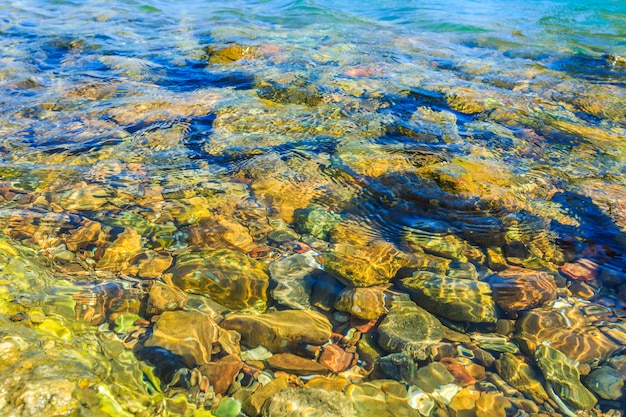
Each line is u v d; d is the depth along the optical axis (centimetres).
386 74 239
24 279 96
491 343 96
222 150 159
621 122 191
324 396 83
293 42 296
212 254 113
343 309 101
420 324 99
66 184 135
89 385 75
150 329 92
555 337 97
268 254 114
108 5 396
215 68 242
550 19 389
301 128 176
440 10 425
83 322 91
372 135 172
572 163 158
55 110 183
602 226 127
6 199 125
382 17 399
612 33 342
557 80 238
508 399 86
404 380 89
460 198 135
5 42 269
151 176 143
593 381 89
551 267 114
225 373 86
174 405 80
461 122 186
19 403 68
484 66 259
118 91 205
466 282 109
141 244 114
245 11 404
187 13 390
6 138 159
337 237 121
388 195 137
